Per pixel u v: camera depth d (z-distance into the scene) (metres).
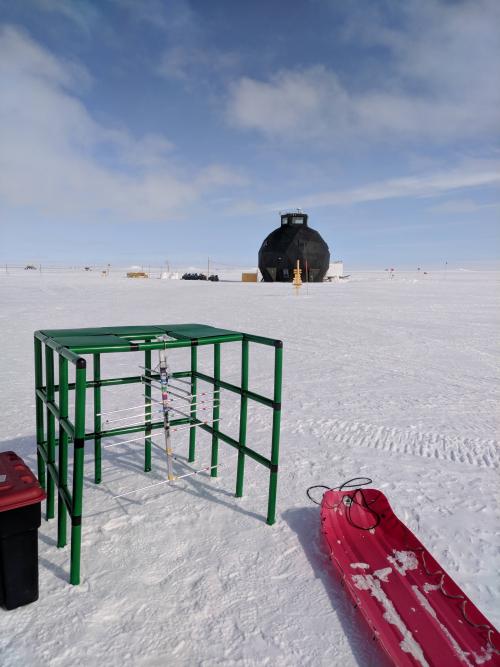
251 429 5.02
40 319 14.44
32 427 5.06
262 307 18.92
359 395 6.42
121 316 15.37
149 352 4.09
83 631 2.19
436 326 13.42
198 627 2.24
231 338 3.23
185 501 3.42
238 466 3.45
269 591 2.49
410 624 2.23
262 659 2.06
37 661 2.02
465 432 5.01
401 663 2.00
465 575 2.68
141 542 2.90
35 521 2.28
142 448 4.45
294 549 2.86
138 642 2.14
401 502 3.50
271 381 7.14
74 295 25.02
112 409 5.73
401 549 2.81
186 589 2.49
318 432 4.95
